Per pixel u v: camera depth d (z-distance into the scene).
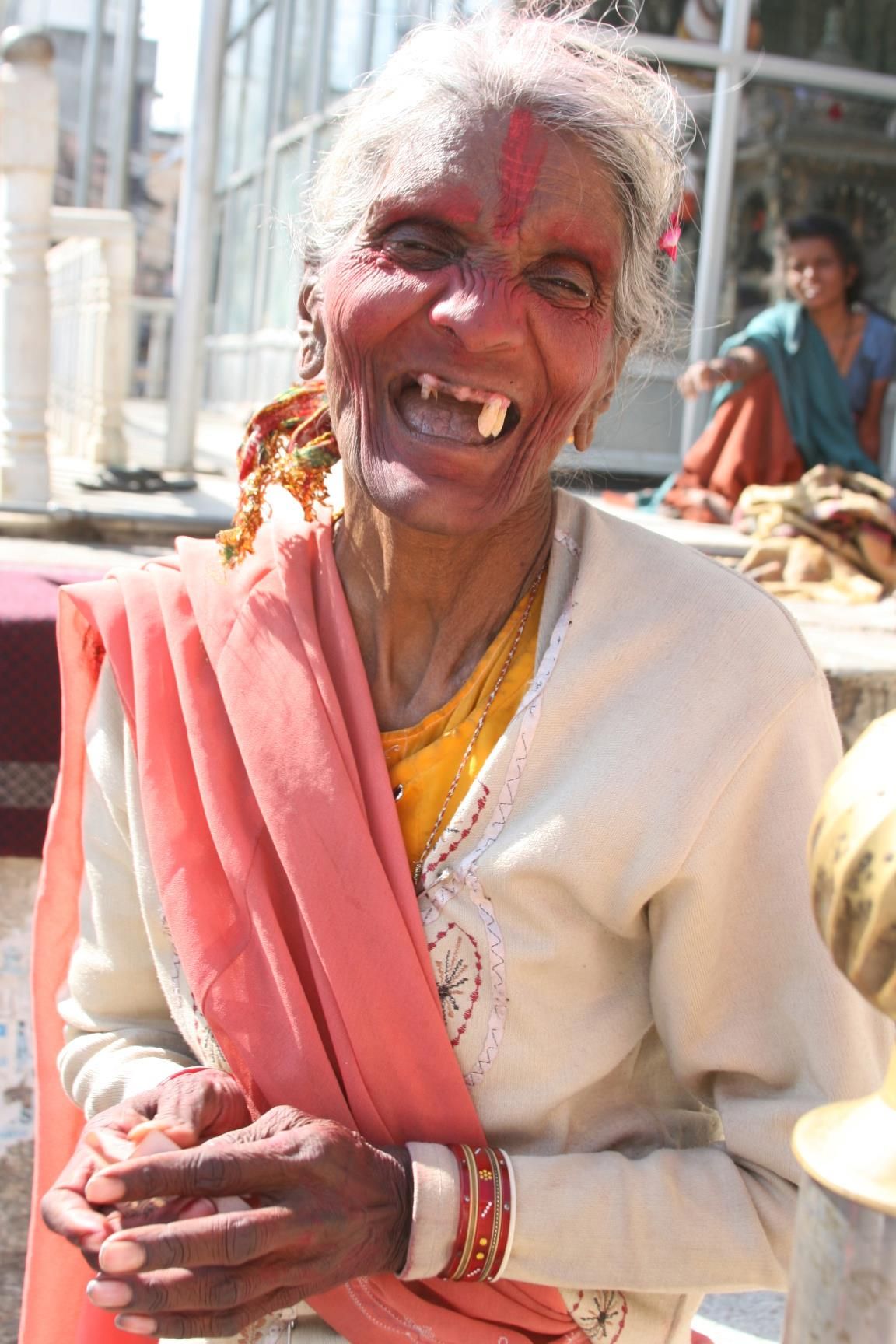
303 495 1.39
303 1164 1.09
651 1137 1.31
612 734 1.20
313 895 1.20
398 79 1.21
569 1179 1.16
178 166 15.03
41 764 2.04
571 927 1.22
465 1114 1.20
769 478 5.00
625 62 1.24
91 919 1.45
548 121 1.15
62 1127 1.63
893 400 6.73
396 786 1.27
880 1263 0.60
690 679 1.21
